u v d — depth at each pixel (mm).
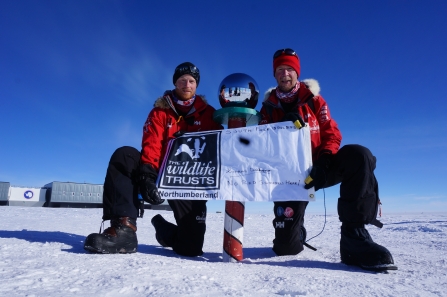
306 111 2234
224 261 1945
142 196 1916
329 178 2145
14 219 5586
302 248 2361
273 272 1466
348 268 1705
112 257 1596
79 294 945
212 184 2016
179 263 1537
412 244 3166
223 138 2131
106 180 1889
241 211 1991
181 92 2309
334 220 9570
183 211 2137
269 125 2057
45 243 2016
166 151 2182
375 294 1127
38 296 904
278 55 2275
